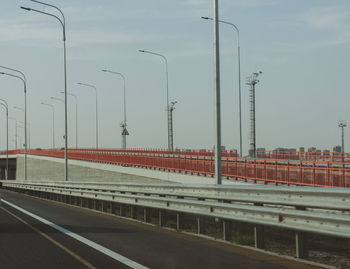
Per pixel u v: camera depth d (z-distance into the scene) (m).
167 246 11.29
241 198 11.30
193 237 12.93
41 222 17.28
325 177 22.95
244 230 14.12
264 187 10.44
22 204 29.19
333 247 11.73
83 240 12.37
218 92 17.80
